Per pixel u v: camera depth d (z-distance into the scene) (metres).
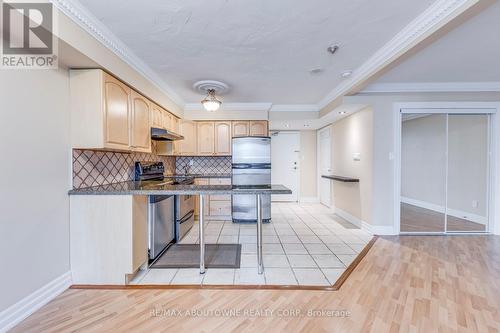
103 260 2.17
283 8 1.78
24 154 1.74
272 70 2.95
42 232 1.88
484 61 2.77
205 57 2.59
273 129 6.31
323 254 2.89
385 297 1.98
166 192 2.20
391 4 1.74
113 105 2.33
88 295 2.01
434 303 1.89
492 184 3.65
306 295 2.01
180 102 4.29
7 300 1.62
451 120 3.72
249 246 3.19
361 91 3.60
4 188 1.61
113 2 1.69
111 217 2.16
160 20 1.92
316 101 4.45
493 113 3.60
